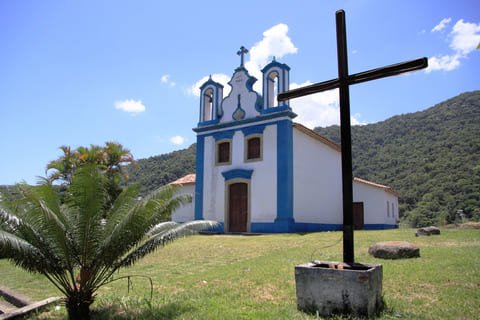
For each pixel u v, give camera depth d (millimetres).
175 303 5832
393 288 5996
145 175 46406
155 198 5789
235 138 21125
